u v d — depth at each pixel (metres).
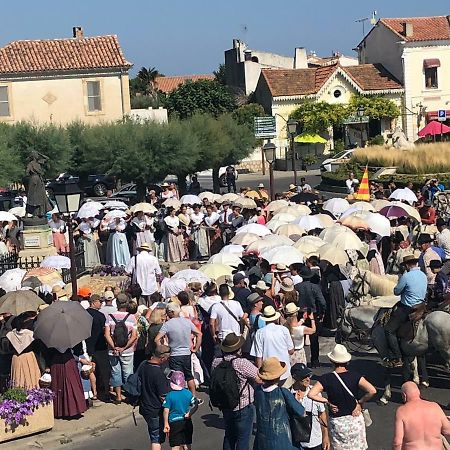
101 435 13.70
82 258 25.77
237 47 86.94
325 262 18.47
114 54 49.69
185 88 75.25
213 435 13.32
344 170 50.19
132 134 39.56
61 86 48.94
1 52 49.84
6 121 48.50
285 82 67.38
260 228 21.89
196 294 16.67
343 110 65.44
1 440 13.31
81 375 14.65
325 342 18.16
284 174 60.56
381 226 21.23
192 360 15.19
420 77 67.06
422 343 13.90
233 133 45.31
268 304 15.10
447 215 29.23
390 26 68.62
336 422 10.30
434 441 9.41
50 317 13.72
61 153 39.50
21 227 26.73
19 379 13.98
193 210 29.06
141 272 20.55
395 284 15.93
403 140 53.53
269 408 10.12
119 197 43.62
